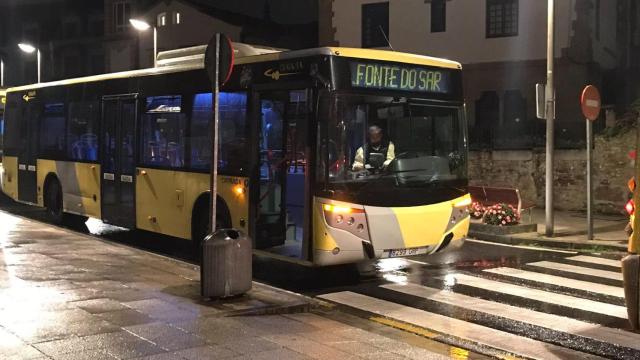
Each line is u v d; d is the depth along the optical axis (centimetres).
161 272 853
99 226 1463
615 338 648
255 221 913
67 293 719
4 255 934
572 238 1308
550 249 1239
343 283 906
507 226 1360
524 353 600
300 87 841
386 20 2908
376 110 843
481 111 2708
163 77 1112
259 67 909
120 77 1222
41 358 503
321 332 628
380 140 845
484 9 2678
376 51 852
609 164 1745
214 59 733
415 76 880
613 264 1065
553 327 686
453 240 902
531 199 1908
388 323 698
